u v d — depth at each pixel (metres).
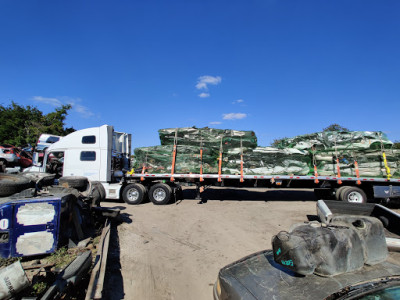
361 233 2.95
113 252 5.63
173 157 11.63
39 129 27.59
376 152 11.37
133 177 11.90
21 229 4.63
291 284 2.67
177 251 5.94
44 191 6.32
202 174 11.46
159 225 8.04
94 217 7.16
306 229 2.89
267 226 8.07
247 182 11.67
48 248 4.75
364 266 2.88
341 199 11.04
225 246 6.31
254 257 3.51
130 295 4.04
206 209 10.52
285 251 2.68
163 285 4.39
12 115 28.20
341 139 11.60
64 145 11.45
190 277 4.70
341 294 2.35
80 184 6.97
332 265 2.65
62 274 3.44
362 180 11.13
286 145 12.34
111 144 11.51
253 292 2.69
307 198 13.58
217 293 3.16
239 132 11.80
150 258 5.48
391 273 2.76
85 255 4.09
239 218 9.06
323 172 11.42
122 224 7.80
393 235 5.61
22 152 19.19
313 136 11.84
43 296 3.04
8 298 3.15
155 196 11.41
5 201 4.80
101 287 3.33
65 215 5.12
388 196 11.03
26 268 4.16
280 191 15.90
